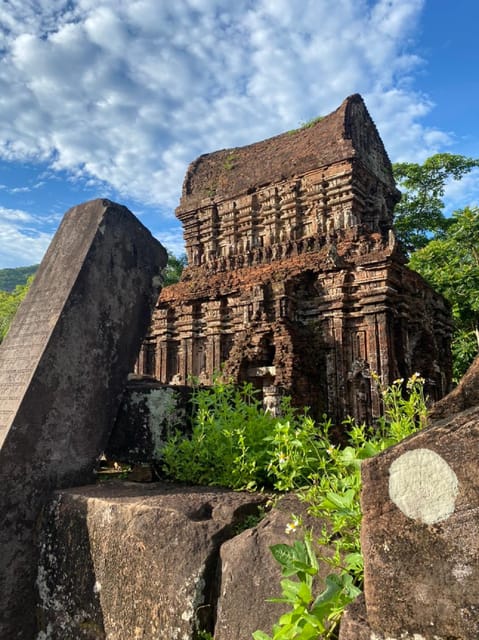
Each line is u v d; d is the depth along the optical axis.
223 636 2.70
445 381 18.06
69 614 3.60
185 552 3.05
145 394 5.04
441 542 1.88
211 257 19.80
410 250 30.19
